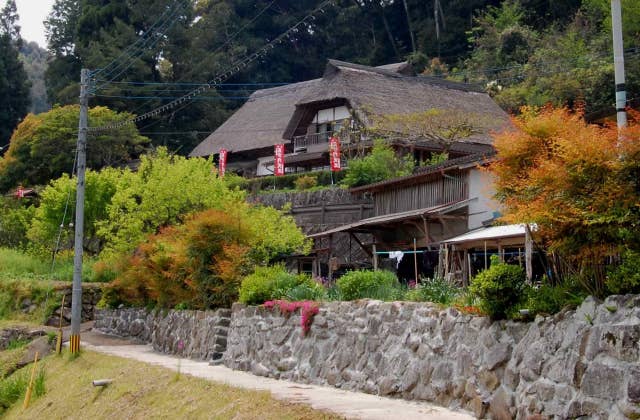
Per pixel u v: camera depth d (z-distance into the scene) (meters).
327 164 44.75
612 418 8.07
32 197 48.88
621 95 11.28
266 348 16.39
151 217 28.75
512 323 10.06
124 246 28.48
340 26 68.06
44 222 37.97
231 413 11.95
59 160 51.12
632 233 8.64
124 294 28.16
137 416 14.06
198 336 19.91
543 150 9.92
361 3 69.31
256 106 55.62
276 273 18.36
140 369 17.22
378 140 36.03
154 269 23.89
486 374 10.25
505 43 51.94
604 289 9.02
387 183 28.38
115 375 17.69
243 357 17.23
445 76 52.50
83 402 16.84
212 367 17.50
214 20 62.28
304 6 67.44
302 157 44.19
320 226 32.31
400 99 41.53
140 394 15.21
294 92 54.44
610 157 8.74
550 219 9.07
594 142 8.81
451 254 21.20
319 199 34.94
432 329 11.77
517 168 10.18
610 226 8.64
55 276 35.38
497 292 10.21
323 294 16.55
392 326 12.81
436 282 13.38
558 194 9.06
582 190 8.93
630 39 41.47
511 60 51.03
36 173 52.34
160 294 23.70
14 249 41.31
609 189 8.66
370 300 13.81
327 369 14.15
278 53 67.38
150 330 24.44
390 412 10.52
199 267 20.48
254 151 50.41
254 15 66.62
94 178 37.69
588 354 8.59
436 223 25.02
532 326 9.65
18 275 36.03
